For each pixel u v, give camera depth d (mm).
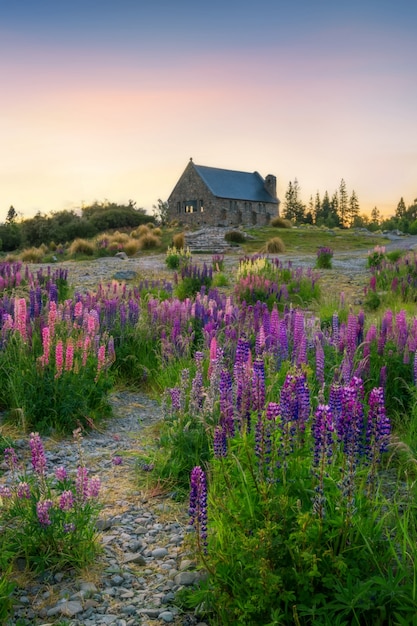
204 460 5492
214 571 3557
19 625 3393
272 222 59531
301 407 4156
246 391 4555
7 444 5941
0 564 3877
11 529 4184
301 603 3189
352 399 3547
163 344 8758
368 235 56281
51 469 5633
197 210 79500
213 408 5734
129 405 7984
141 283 17312
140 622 3521
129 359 9156
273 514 3461
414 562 3178
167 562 4164
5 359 7387
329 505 3545
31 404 6730
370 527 3541
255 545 3271
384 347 7348
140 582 3943
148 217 74000
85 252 35562
